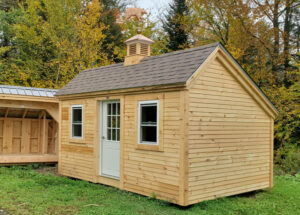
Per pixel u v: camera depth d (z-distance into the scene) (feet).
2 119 40.86
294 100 46.93
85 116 31.17
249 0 56.95
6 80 69.41
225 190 24.04
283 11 57.41
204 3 63.16
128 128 25.86
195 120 21.76
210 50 23.22
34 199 23.24
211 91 23.20
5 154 40.50
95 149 29.58
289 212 22.08
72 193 25.57
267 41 57.57
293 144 44.11
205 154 22.43
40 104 38.47
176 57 25.64
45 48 72.49
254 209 22.21
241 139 25.63
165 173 22.38
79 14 71.10
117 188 27.09
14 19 72.49
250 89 26.25
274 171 38.32
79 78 35.40
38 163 39.73
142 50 30.17
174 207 21.50
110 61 73.31
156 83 22.74
